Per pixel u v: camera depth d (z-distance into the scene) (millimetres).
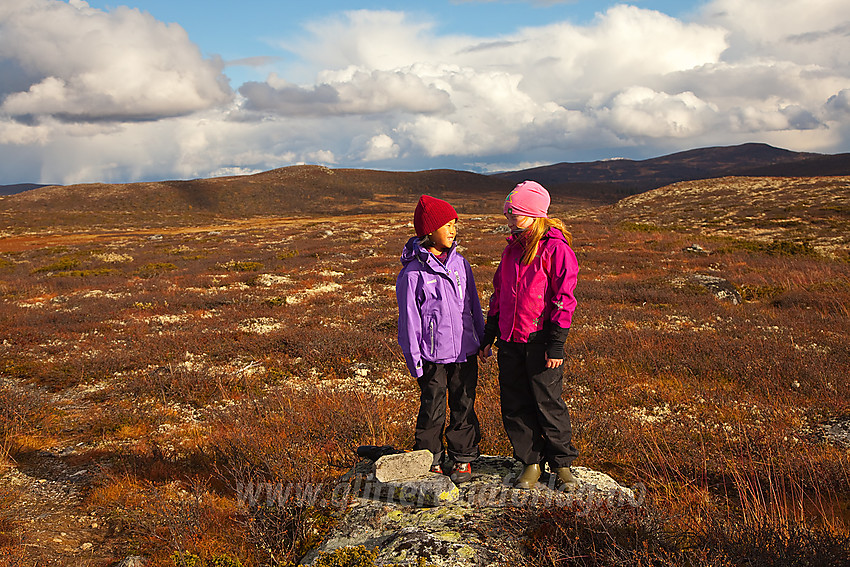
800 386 6949
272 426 5105
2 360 9633
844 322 11062
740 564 2447
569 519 2566
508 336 2965
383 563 2439
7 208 139000
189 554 2959
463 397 3193
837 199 47938
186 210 158500
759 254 25062
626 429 5375
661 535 2545
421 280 3031
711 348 8594
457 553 2453
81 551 3561
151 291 19094
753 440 5055
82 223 100688
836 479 4121
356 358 9133
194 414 6723
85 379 8406
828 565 2441
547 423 2965
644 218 51000
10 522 3861
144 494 4191
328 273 23625
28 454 5371
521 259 2922
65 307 15992
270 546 3076
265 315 13844
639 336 9734
